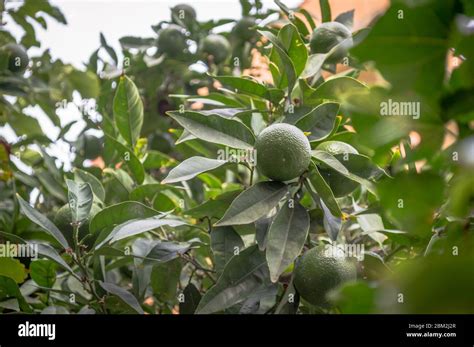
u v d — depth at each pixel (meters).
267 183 1.63
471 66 0.60
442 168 0.69
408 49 0.56
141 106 2.27
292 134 1.58
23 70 2.74
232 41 3.05
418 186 0.63
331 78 1.83
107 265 2.05
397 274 0.55
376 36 0.56
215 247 1.78
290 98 1.88
